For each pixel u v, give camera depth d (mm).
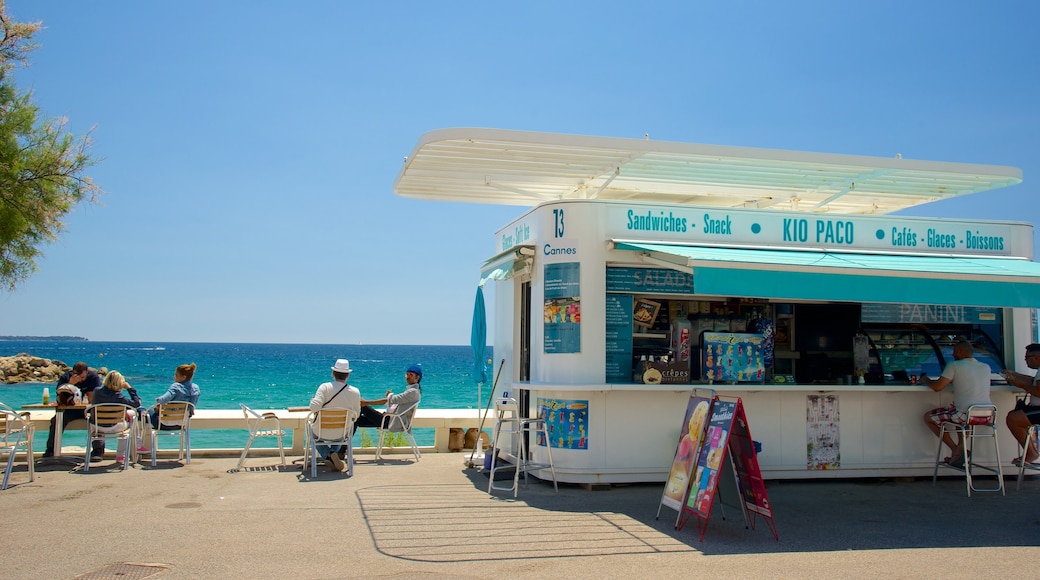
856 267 8320
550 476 9148
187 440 11055
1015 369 10516
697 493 6922
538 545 6453
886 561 6074
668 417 9242
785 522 7477
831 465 9648
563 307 9125
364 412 11695
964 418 9328
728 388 9125
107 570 5617
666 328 9664
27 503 8023
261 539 6547
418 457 11656
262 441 19828
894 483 9766
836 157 9641
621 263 9359
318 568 5699
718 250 9070
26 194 10594
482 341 10773
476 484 9383
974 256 10445
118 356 111625
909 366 10344
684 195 11938
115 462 10914
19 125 10656
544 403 9320
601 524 7266
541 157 9500
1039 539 6855
